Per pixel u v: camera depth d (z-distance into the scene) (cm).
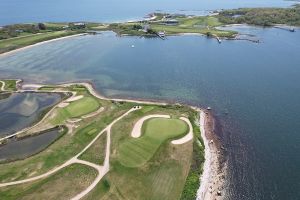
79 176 8044
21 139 9956
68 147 9294
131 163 8406
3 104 12550
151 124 10231
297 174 8050
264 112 11325
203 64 16812
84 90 13600
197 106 11969
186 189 7556
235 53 18675
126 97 12938
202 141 9412
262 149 9112
